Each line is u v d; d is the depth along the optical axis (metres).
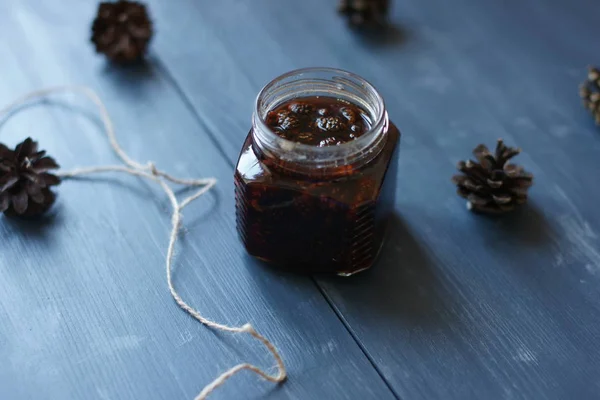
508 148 0.54
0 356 0.49
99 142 0.59
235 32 0.65
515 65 0.63
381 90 0.62
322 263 0.52
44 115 0.60
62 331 0.50
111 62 0.63
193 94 0.61
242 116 0.60
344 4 0.65
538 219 0.55
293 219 0.50
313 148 0.48
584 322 0.50
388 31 0.65
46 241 0.54
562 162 0.58
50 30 0.65
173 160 0.58
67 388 0.48
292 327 0.50
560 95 0.61
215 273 0.52
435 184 0.57
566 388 0.48
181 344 0.50
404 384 0.48
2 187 0.54
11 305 0.51
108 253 0.53
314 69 0.51
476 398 0.48
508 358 0.49
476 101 0.61
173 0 0.67
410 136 0.59
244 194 0.50
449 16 0.66
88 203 0.56
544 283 0.52
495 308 0.51
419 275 0.52
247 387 0.48
